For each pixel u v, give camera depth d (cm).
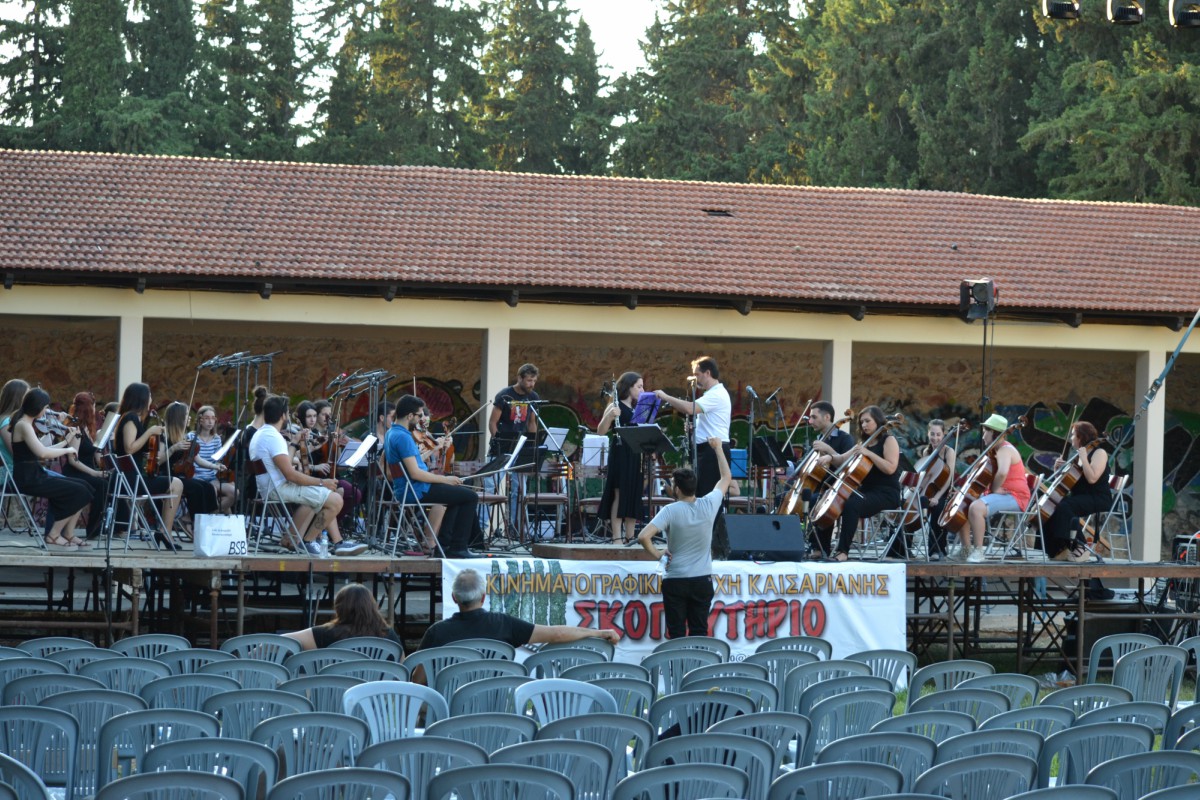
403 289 1872
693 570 1147
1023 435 2305
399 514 1244
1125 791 588
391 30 4394
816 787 554
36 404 1201
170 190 2038
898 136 3909
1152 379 2055
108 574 1183
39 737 634
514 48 4741
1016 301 1962
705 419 1300
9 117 3962
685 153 4297
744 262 2017
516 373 2162
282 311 1853
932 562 1346
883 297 1942
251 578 1576
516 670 812
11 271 1731
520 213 2117
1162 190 3216
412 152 4175
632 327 1947
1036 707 695
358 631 938
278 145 4009
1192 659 1498
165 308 1820
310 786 507
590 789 580
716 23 4666
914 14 3953
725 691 763
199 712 619
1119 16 1430
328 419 1514
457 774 520
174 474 1370
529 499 1501
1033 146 3647
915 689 864
